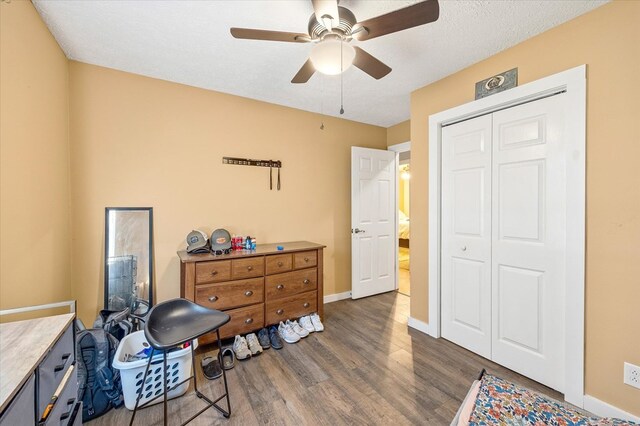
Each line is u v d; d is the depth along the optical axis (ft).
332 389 5.87
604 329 5.07
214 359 6.82
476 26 5.69
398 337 8.27
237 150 9.30
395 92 8.99
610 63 4.96
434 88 8.21
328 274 11.51
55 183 6.15
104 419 5.02
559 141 5.69
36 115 5.31
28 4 4.94
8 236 4.46
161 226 8.10
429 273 8.35
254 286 7.96
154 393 5.38
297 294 8.76
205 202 8.76
